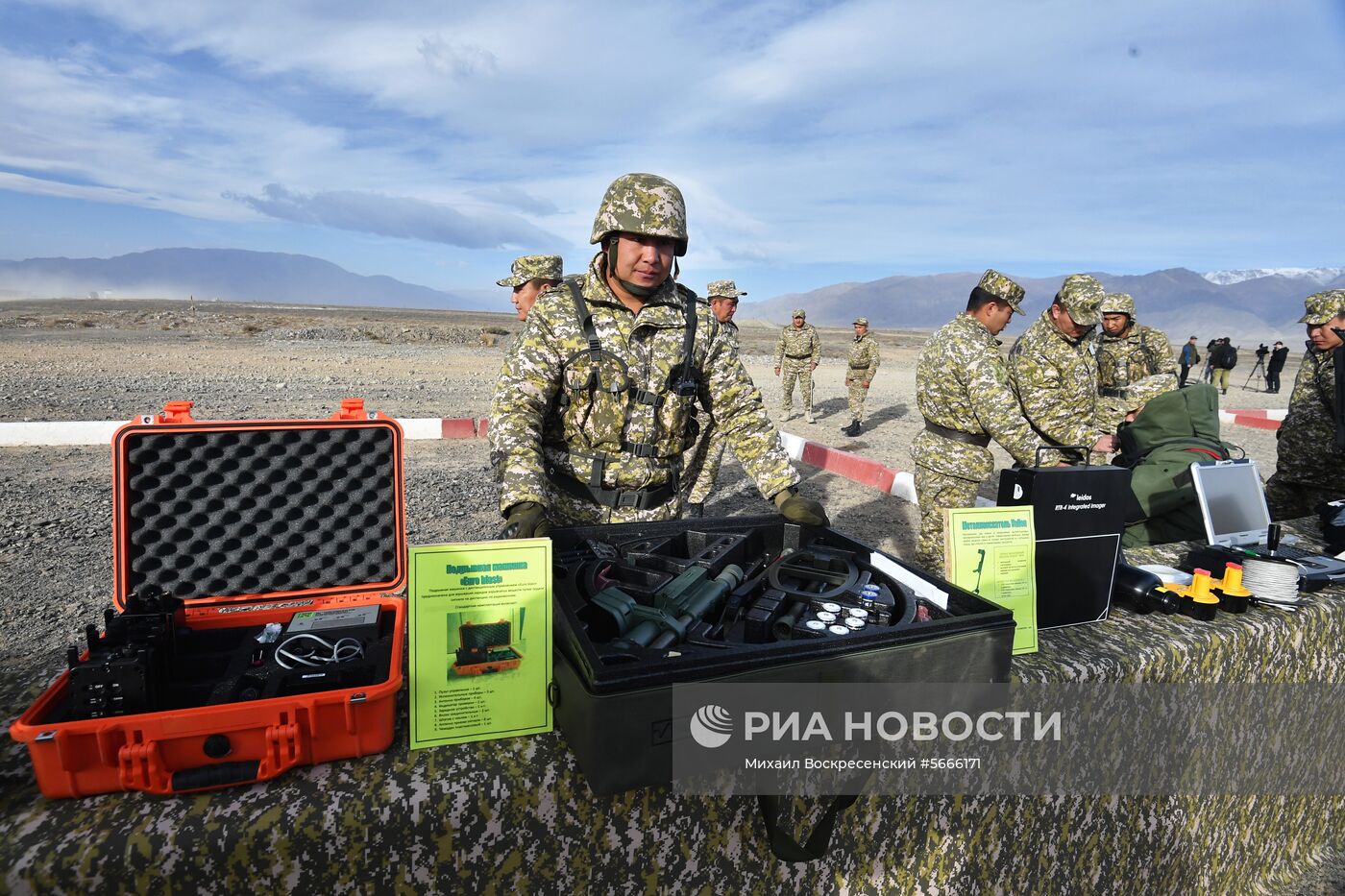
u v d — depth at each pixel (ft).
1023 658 5.68
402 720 4.55
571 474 6.88
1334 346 13.24
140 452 5.21
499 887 4.06
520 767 4.09
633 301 6.75
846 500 22.89
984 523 5.76
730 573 5.48
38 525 16.88
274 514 5.51
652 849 4.26
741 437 7.02
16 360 47.52
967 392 11.73
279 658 4.75
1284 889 7.58
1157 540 11.60
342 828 3.73
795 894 4.74
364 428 5.59
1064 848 5.88
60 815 3.67
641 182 6.22
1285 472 14.34
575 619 4.27
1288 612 6.88
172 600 4.98
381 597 5.61
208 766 3.89
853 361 34.88
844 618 4.75
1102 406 17.35
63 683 4.16
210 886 3.60
